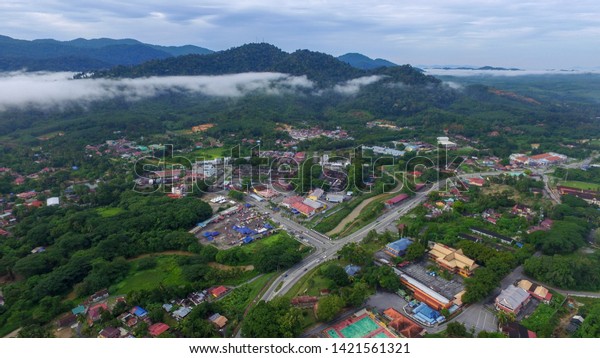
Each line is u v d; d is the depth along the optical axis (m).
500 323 108.31
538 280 131.00
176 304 120.88
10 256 147.50
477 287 118.25
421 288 124.06
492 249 140.50
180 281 135.88
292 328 99.38
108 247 148.88
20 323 112.56
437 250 144.25
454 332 101.62
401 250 146.50
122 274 139.12
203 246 159.00
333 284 124.50
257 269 141.00
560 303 117.75
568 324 109.25
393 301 120.69
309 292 123.94
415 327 105.75
